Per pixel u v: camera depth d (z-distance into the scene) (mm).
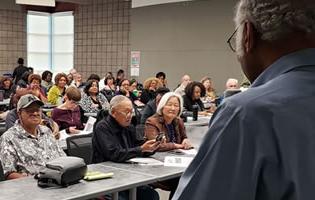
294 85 649
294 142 611
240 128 625
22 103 2756
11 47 11617
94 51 11484
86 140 3156
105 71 11297
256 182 608
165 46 9953
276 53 687
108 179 2373
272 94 644
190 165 669
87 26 11578
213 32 9062
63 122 4434
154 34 10148
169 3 9812
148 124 3375
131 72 10680
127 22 10789
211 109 5957
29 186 2182
